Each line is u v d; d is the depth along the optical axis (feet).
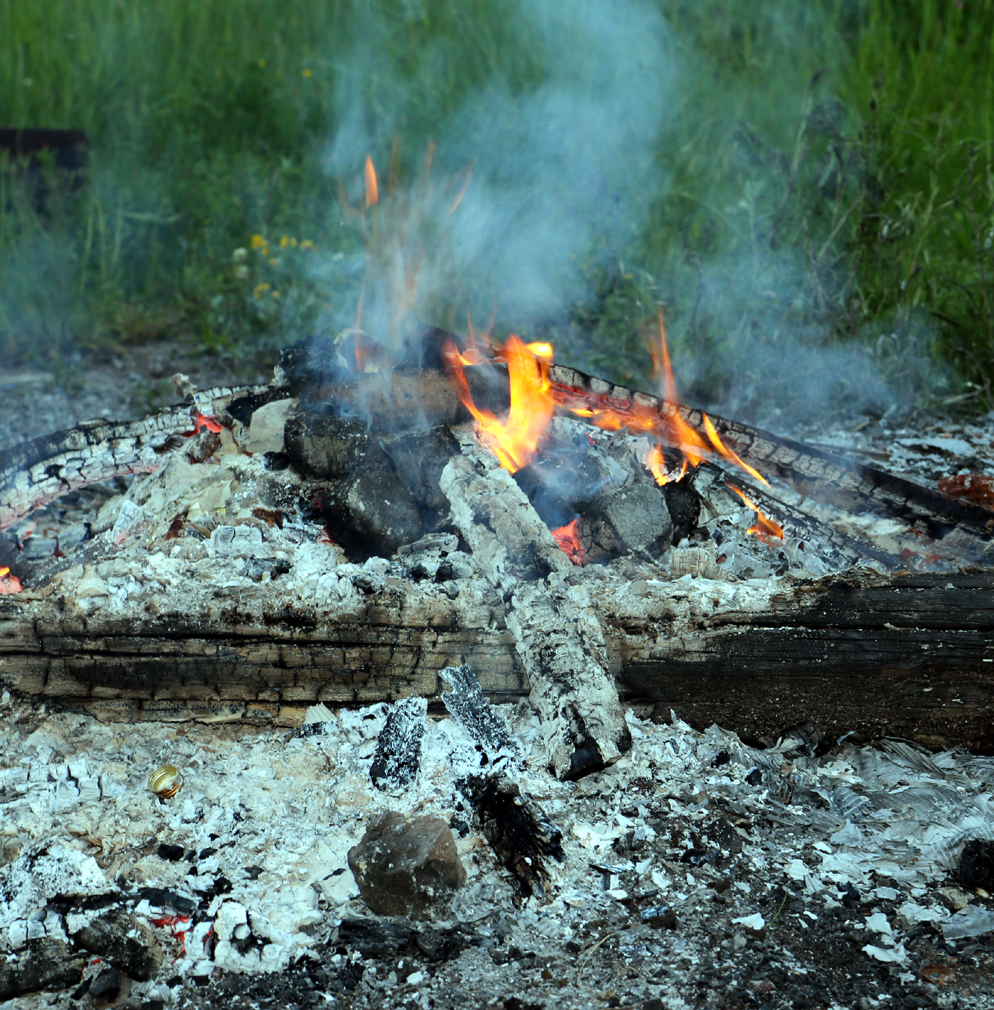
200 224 24.34
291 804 7.82
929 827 7.78
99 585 8.50
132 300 22.35
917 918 6.99
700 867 7.39
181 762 8.26
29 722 8.54
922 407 16.51
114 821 7.54
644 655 8.52
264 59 28.96
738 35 28.14
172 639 8.45
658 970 6.53
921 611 8.38
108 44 28.09
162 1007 6.29
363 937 6.73
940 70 23.80
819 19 27.04
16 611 8.39
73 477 11.26
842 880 7.32
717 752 8.41
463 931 6.81
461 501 9.46
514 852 7.32
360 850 7.05
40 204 23.02
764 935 6.82
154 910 6.89
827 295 17.51
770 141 23.30
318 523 10.16
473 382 10.96
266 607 8.43
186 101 27.53
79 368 19.52
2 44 26.86
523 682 8.66
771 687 8.55
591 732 7.92
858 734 8.66
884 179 19.92
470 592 8.66
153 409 17.49
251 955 6.63
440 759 8.14
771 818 7.88
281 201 24.30
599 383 11.87
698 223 20.92
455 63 27.76
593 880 7.27
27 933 6.73
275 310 20.56
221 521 10.01
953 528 11.01
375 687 8.65
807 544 10.52
